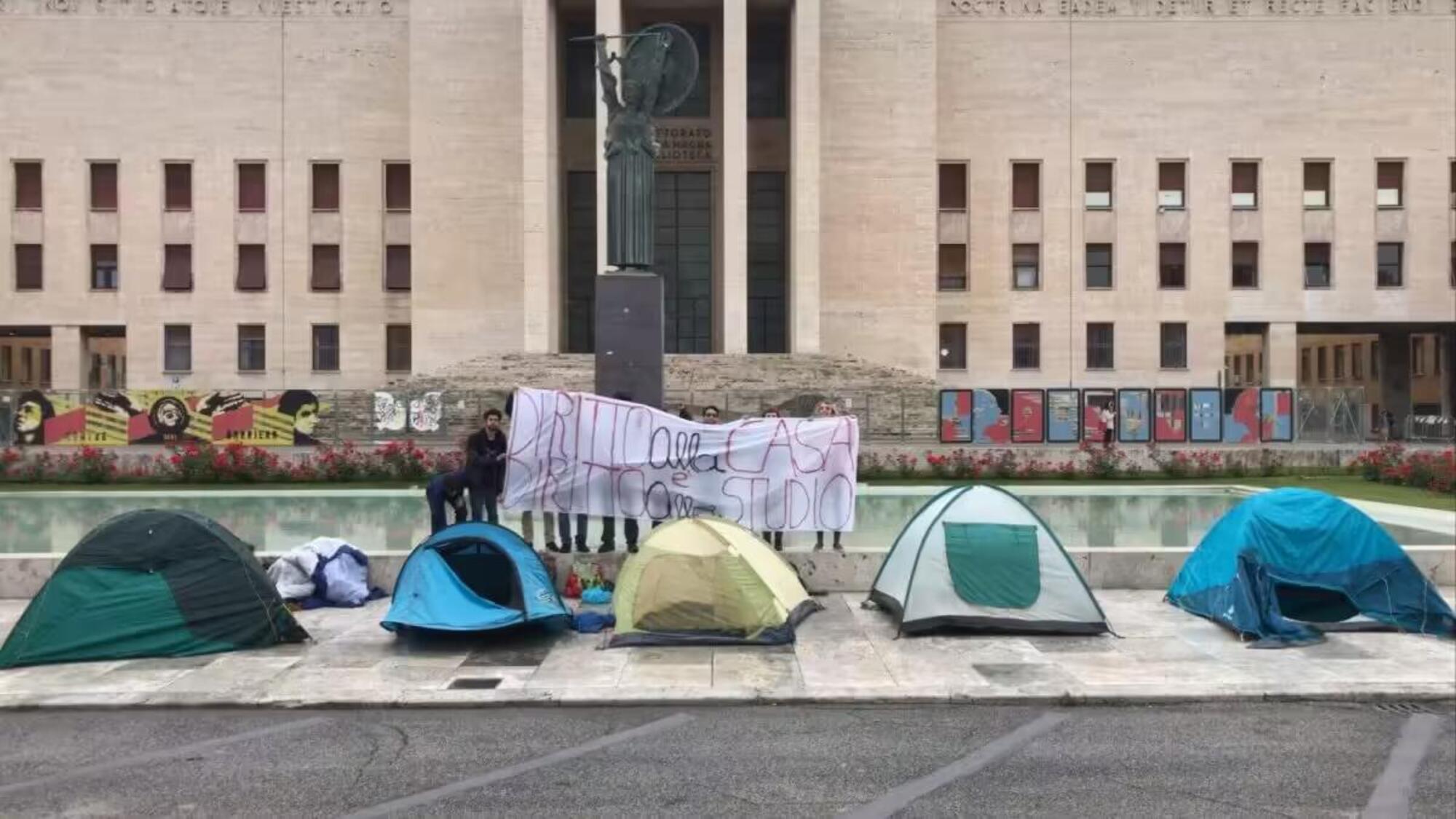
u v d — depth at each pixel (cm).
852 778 672
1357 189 4609
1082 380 4616
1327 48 4612
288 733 772
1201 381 4603
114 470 2664
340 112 4606
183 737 764
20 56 4575
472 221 4366
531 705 843
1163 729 784
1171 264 4634
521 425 1327
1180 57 4625
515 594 1049
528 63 4128
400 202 4634
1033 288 4650
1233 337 6456
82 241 4578
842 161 4381
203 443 3055
